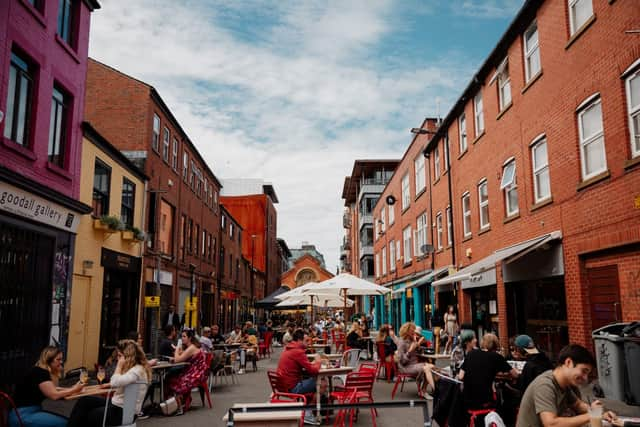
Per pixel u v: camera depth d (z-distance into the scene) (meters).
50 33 13.20
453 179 21.70
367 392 9.01
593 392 9.48
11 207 11.23
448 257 22.72
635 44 9.40
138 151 21.28
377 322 44.88
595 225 10.73
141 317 20.53
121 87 21.70
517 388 7.25
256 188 71.19
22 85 12.14
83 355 15.62
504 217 15.96
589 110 11.25
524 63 14.65
